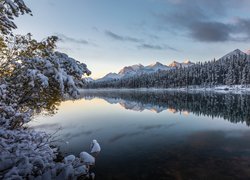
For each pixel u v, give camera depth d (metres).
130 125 20.14
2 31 6.29
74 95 6.71
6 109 7.17
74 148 12.31
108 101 53.47
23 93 7.75
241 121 21.58
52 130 17.19
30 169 6.14
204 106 35.66
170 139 14.68
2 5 5.59
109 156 11.12
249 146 12.75
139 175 8.79
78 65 7.55
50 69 6.42
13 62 6.89
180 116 25.69
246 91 83.31
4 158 6.42
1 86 6.41
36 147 8.58
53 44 7.55
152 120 23.14
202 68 123.56
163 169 9.38
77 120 22.97
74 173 7.17
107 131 17.28
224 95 62.75
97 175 8.77
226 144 13.26
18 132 8.99
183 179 8.37
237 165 9.70
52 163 7.42
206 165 9.78
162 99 54.84
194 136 15.52
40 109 9.08
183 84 122.69
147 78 161.62
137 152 11.82
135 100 53.97
